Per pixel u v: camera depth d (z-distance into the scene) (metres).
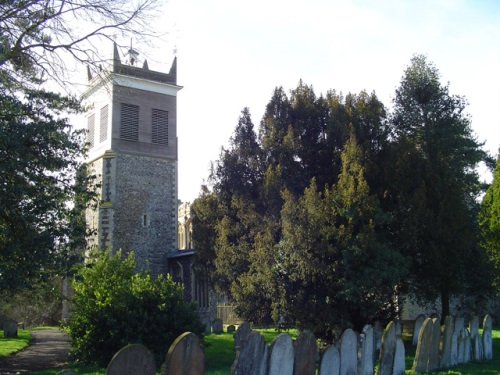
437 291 20.06
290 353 8.99
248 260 19.95
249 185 21.95
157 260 36.06
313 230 17.20
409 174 19.55
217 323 25.28
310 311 17.39
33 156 14.30
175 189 37.62
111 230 34.41
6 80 15.46
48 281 15.46
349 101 21.38
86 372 13.66
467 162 28.53
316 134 21.53
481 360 14.65
